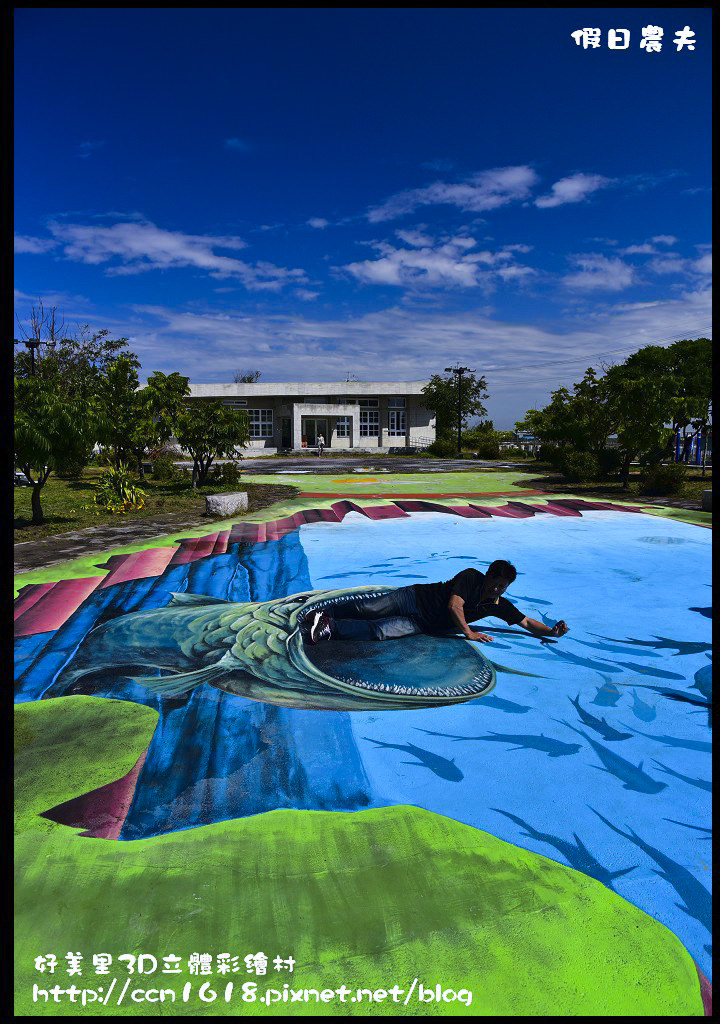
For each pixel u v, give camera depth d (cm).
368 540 869
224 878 240
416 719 363
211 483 1717
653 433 1408
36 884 237
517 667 430
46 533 922
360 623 477
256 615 537
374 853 254
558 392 2303
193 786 301
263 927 218
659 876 242
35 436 920
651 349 2466
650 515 1088
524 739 342
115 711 375
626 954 207
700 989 194
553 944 211
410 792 296
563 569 700
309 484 1705
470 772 312
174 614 544
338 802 288
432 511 1136
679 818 276
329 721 361
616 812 281
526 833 267
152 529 959
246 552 792
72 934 216
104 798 291
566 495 1371
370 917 222
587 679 414
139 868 246
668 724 358
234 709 375
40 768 316
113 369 1747
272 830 269
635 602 577
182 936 215
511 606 470
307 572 691
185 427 1541
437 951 209
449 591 471
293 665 435
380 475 2038
